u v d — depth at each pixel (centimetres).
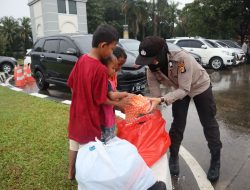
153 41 295
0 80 1295
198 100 347
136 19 5056
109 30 264
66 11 3869
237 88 988
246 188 352
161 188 232
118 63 311
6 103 744
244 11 2470
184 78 312
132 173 216
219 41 1756
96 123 285
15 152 429
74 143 309
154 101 304
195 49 1608
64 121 570
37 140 473
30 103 735
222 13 2495
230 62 1542
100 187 215
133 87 774
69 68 876
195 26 2711
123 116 601
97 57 273
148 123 295
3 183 349
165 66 319
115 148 226
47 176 362
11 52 5109
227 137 516
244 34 2675
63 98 853
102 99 273
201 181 366
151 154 277
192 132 540
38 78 1029
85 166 221
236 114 665
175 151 367
